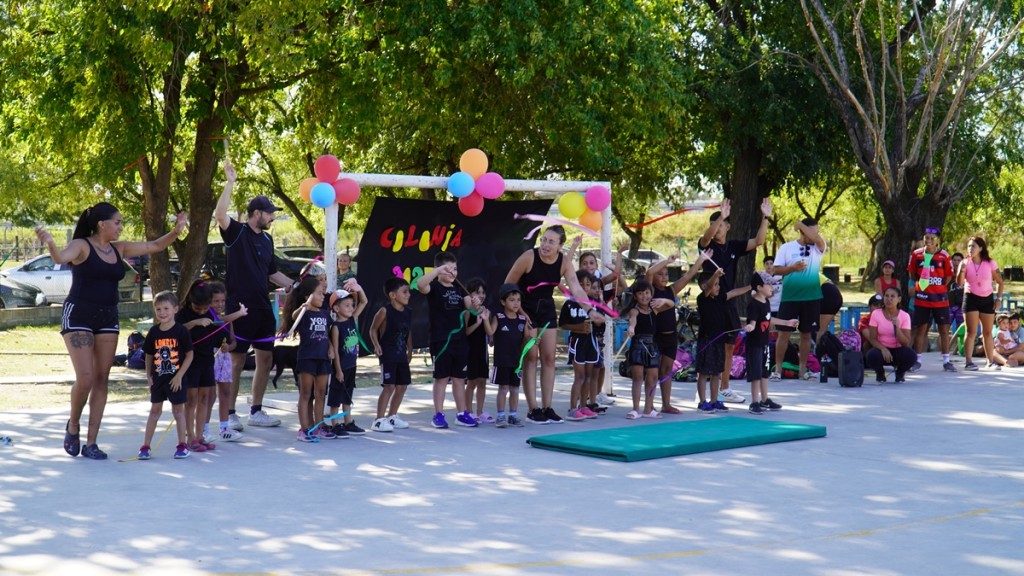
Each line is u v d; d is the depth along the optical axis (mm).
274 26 13141
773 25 22000
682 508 6562
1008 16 20219
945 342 14797
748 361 10734
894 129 21297
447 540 5797
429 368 16172
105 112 14117
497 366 9891
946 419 10281
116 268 8156
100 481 7383
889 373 14219
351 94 15375
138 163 14625
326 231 10078
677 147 23453
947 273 14898
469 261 11344
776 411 10836
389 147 21516
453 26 14914
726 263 10922
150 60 13008
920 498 6832
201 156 15203
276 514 6414
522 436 9391
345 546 5668
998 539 5797
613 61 16547
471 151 10977
